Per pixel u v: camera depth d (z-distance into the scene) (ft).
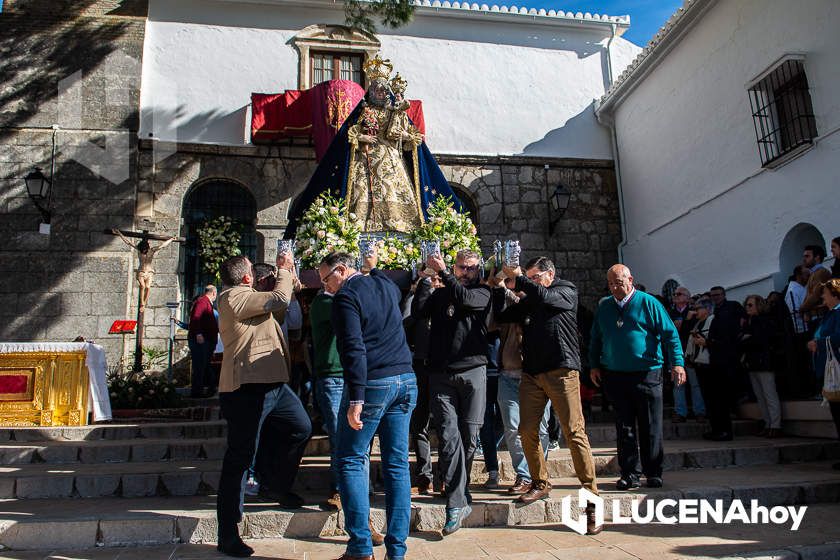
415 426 15.02
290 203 37.47
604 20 43.27
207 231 36.86
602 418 24.97
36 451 17.58
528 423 14.06
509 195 40.32
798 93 27.99
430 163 26.27
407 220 23.71
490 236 39.47
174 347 34.55
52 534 12.25
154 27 38.58
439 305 13.80
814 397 22.07
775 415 22.09
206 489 15.38
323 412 13.75
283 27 39.65
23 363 21.30
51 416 20.99
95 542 12.35
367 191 23.66
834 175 25.40
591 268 40.47
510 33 42.68
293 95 36.29
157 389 26.48
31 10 37.42
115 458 17.89
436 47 41.42
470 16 41.68
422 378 15.05
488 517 13.71
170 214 36.19
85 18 37.70
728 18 31.83
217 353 28.78
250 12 39.58
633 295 15.55
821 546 11.71
